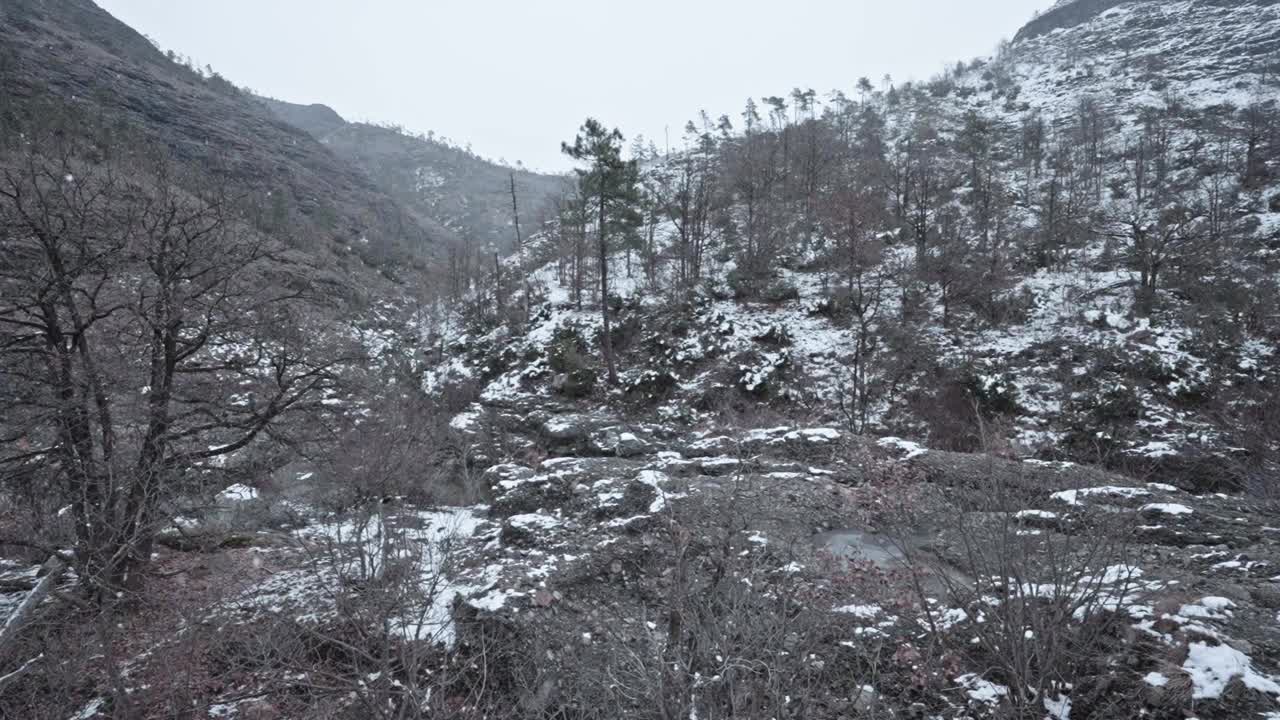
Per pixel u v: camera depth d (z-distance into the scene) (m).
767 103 89.00
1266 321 24.38
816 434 13.55
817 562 7.68
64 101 59.09
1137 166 45.53
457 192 144.75
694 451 14.12
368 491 9.66
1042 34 134.25
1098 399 20.88
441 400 27.47
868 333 27.67
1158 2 109.75
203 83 109.75
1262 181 40.72
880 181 45.50
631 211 30.86
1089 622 4.82
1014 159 57.88
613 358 30.06
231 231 11.53
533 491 11.20
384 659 4.68
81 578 7.65
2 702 6.55
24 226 8.78
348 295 36.97
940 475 10.91
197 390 10.71
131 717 6.16
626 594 7.38
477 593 7.18
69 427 8.48
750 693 4.09
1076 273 31.39
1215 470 16.09
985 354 25.50
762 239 36.47
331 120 196.12
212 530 10.72
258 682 6.52
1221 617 5.16
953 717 4.65
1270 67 70.00
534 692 5.61
